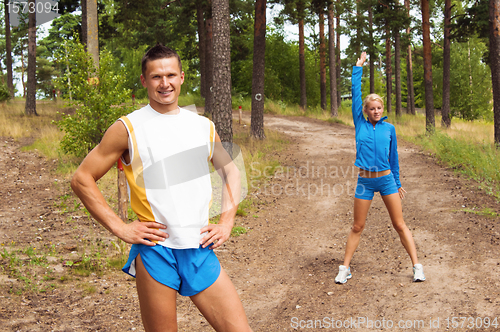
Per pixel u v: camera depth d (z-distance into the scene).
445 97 22.98
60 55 9.79
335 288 4.23
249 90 32.28
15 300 3.65
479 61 41.69
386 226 6.25
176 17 26.64
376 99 4.00
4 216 6.75
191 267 1.76
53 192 8.19
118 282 4.30
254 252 5.58
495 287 3.78
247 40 31.52
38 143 11.80
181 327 3.45
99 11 22.05
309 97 34.38
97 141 9.94
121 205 5.54
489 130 21.14
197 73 37.50
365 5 25.17
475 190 7.63
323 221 7.01
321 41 29.19
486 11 19.14
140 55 34.62
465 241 5.14
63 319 3.40
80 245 5.45
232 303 1.79
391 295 3.90
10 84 28.19
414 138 15.75
